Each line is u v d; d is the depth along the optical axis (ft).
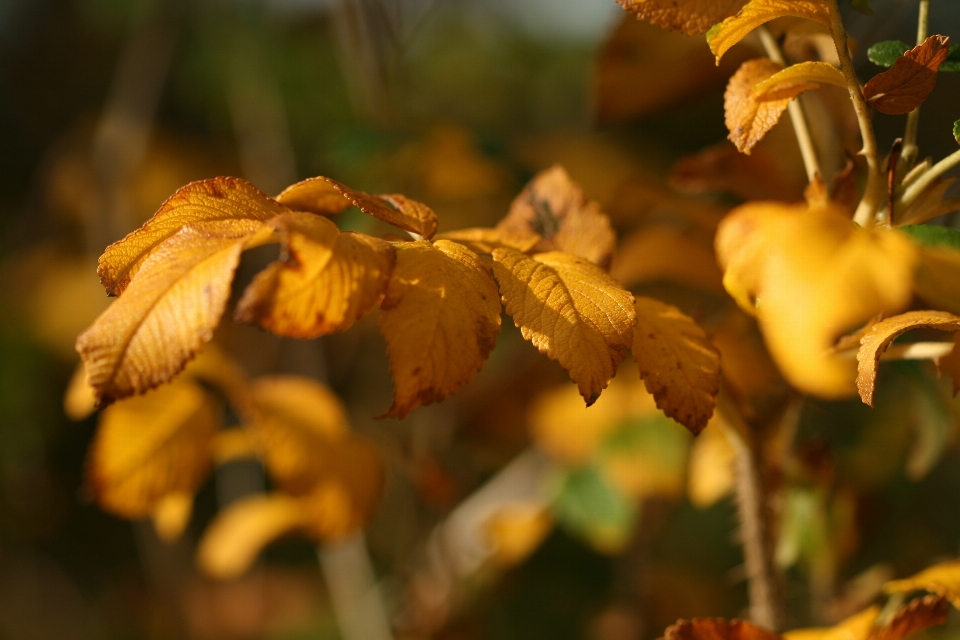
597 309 1.60
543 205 1.79
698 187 1.87
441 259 1.60
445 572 2.54
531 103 4.19
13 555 4.01
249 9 3.80
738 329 2.00
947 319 1.59
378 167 2.57
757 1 1.62
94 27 4.76
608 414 2.36
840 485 2.04
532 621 3.08
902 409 2.10
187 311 1.54
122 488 1.99
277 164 3.38
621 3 1.68
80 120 4.67
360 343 3.46
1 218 4.64
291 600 3.86
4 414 3.92
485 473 3.26
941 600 1.73
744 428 1.80
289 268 1.55
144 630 3.90
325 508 2.03
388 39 2.73
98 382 1.53
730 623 1.72
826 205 1.70
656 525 2.66
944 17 2.72
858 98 1.64
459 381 1.57
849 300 1.59
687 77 2.02
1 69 4.94
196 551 3.88
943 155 2.56
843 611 2.06
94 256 3.98
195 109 4.34
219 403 2.05
